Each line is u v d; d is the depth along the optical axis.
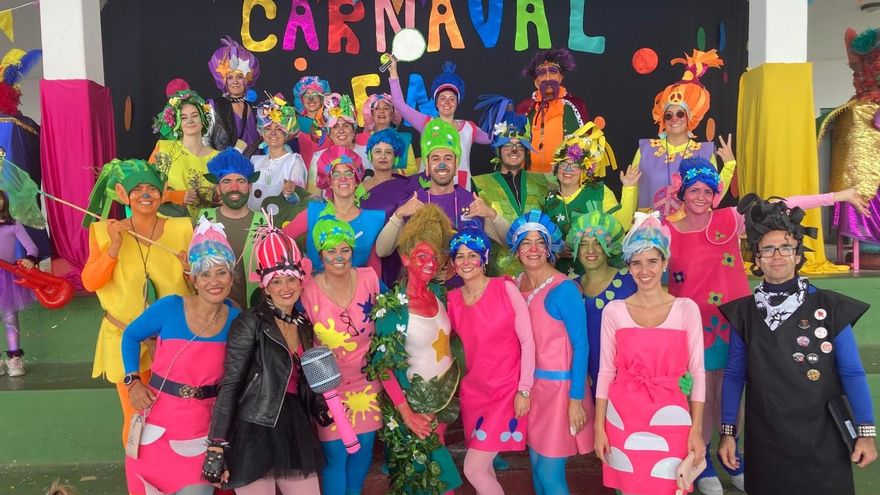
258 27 6.97
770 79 5.18
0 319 4.32
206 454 2.44
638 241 2.70
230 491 2.77
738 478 3.31
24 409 3.79
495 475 3.09
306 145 5.48
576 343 2.86
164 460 2.54
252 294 3.24
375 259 3.49
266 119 4.37
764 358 2.56
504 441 2.88
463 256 2.86
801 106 5.17
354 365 2.85
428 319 2.86
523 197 3.93
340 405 2.64
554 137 4.87
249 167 3.36
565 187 3.84
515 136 3.96
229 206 3.34
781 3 5.18
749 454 2.63
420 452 2.81
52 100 5.07
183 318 2.61
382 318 2.80
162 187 3.14
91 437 3.81
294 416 2.61
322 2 6.97
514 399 2.89
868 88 5.18
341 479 2.83
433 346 2.86
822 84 11.64
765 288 2.63
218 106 5.18
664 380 2.66
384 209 3.68
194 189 3.95
